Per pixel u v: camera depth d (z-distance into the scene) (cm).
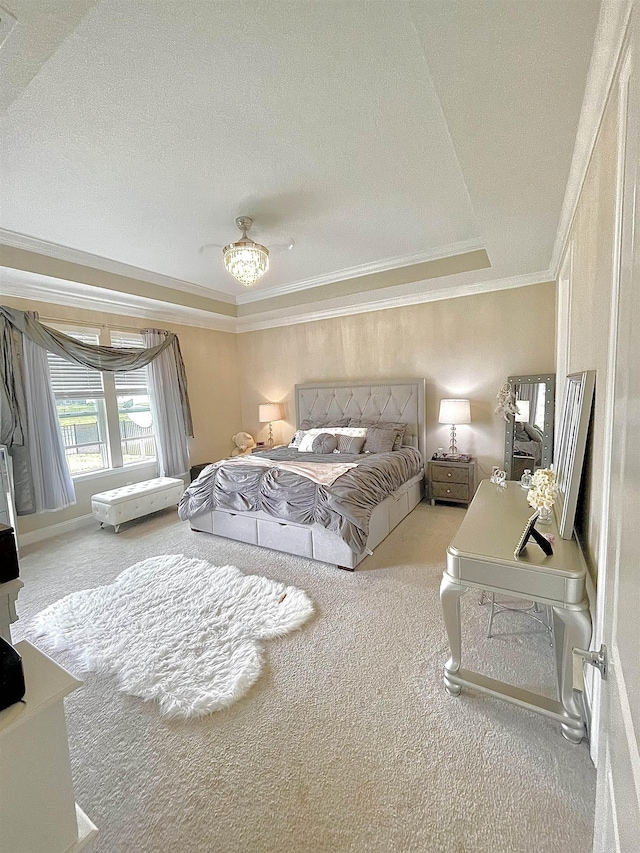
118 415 457
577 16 101
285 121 183
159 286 431
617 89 110
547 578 138
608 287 123
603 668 79
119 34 134
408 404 467
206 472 375
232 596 255
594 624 135
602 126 134
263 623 224
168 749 149
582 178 179
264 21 132
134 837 120
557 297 361
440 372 452
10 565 102
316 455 430
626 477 65
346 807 126
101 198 252
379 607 239
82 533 392
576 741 144
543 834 116
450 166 224
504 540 163
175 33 135
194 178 232
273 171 226
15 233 297
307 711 164
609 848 69
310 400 539
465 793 129
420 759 141
